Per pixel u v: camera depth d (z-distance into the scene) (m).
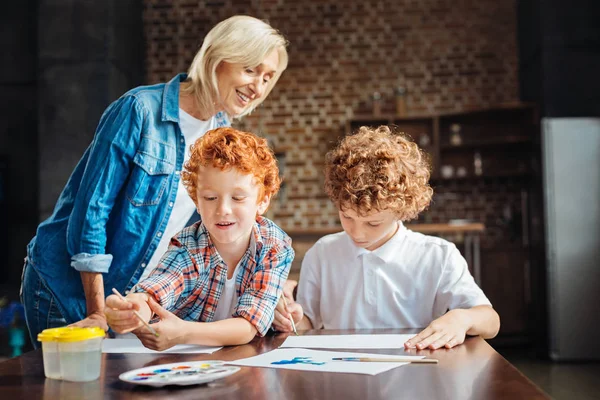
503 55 6.80
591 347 5.11
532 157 6.16
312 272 1.77
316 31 6.98
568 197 5.19
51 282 1.70
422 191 1.49
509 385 0.88
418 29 6.90
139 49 6.79
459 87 6.82
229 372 0.95
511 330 5.91
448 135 6.66
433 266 1.64
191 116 1.79
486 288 5.94
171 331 1.19
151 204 1.72
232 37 1.67
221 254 1.40
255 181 1.27
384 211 1.40
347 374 0.98
